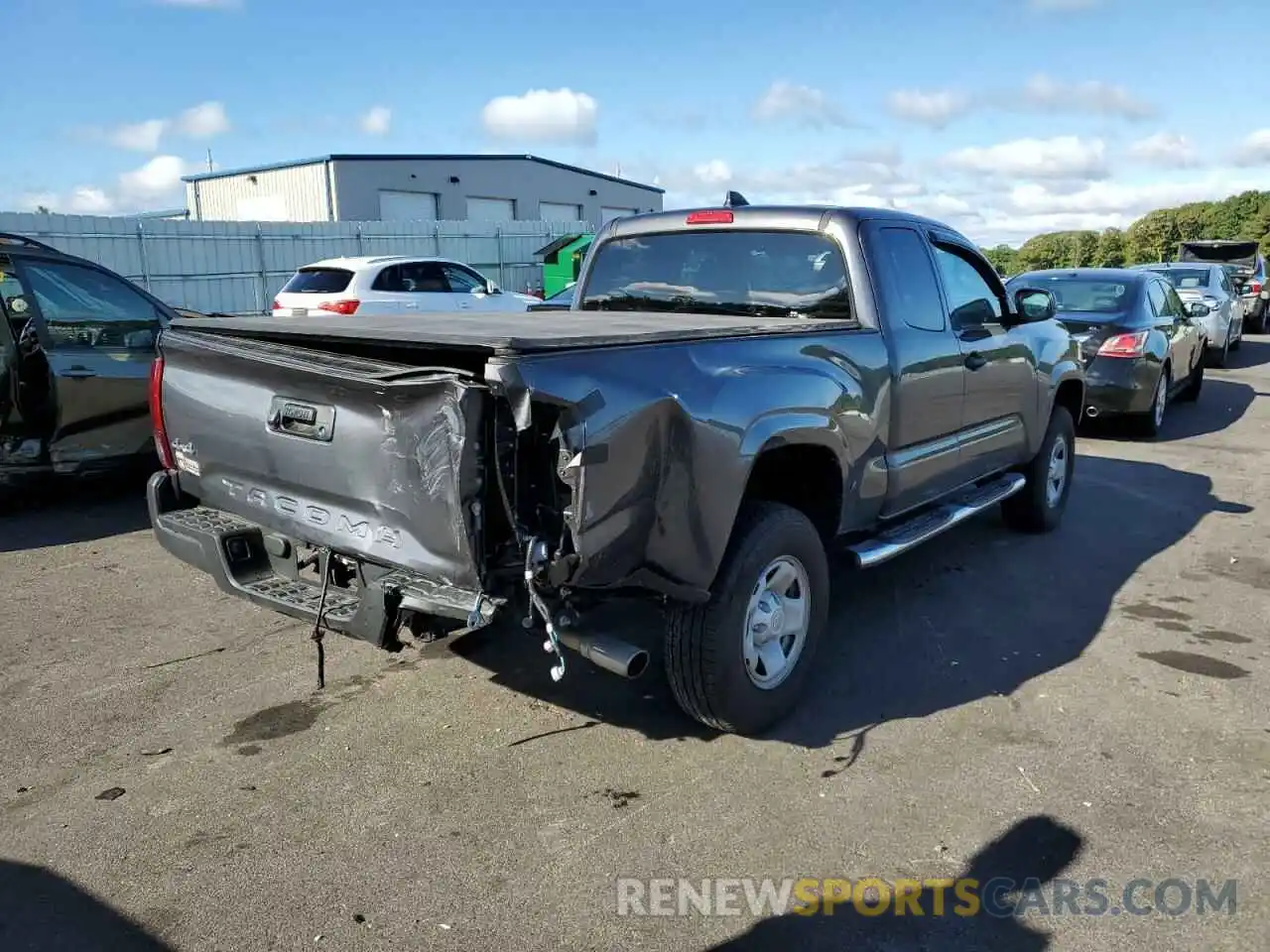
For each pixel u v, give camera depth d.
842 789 3.40
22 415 6.28
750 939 2.66
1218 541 6.48
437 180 37.25
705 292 4.98
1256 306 23.81
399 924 2.70
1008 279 11.26
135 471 6.96
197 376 3.71
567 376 2.84
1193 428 11.05
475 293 16.03
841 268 4.53
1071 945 2.64
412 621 3.14
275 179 36.47
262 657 4.47
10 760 3.55
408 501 3.01
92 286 6.70
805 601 3.89
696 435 3.19
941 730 3.84
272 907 2.76
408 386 2.91
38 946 2.59
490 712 3.96
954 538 6.53
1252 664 4.49
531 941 2.64
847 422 4.05
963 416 5.15
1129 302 10.16
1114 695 4.16
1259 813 3.26
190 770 3.50
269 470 3.47
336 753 3.62
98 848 3.03
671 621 3.55
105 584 5.45
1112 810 3.27
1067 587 5.54
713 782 3.44
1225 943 2.65
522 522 2.92
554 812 3.25
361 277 14.52
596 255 5.43
